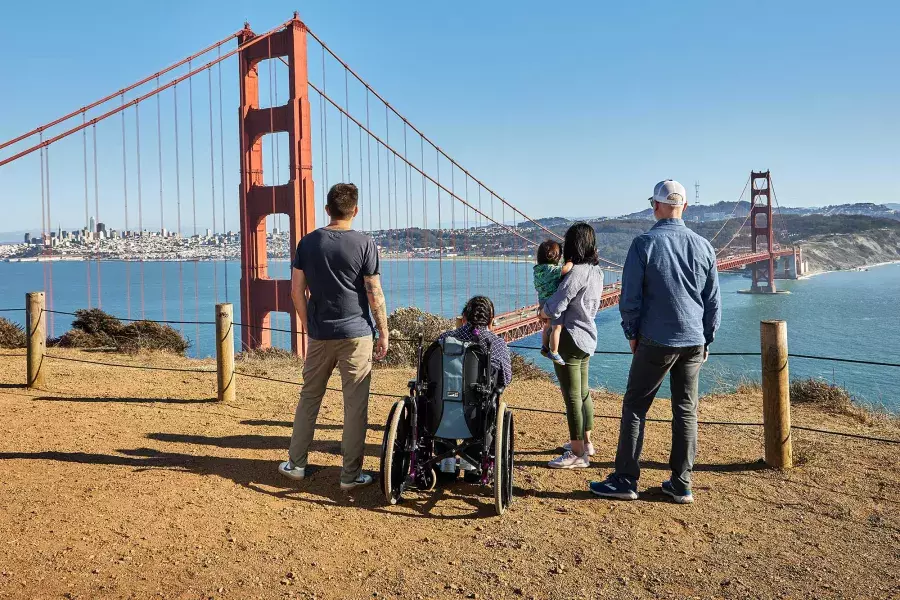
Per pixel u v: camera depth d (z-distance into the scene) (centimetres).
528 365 1134
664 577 324
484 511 410
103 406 680
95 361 1023
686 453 422
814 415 691
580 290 473
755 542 366
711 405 756
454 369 409
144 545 338
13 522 358
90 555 323
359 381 436
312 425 459
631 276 413
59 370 911
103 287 19600
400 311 2094
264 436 581
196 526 367
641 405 429
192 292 16988
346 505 415
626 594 306
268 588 301
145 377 875
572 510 413
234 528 368
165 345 1414
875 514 405
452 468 435
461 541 363
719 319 420
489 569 329
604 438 589
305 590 301
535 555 346
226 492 426
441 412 412
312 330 434
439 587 309
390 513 404
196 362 1120
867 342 9631
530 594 305
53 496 402
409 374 959
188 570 314
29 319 766
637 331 422
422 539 365
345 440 440
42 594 282
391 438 405
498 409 400
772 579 323
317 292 428
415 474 417
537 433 608
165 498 408
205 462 493
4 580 292
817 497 435
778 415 492
